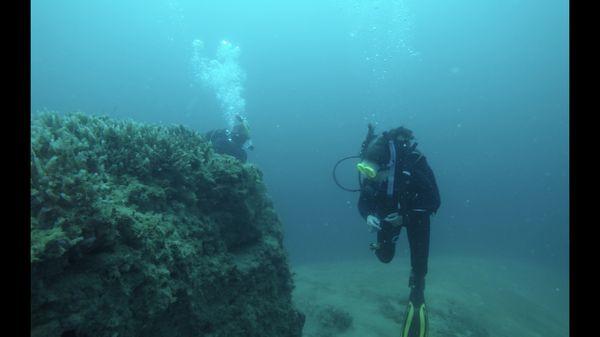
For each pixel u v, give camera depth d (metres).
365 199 3.76
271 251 4.05
